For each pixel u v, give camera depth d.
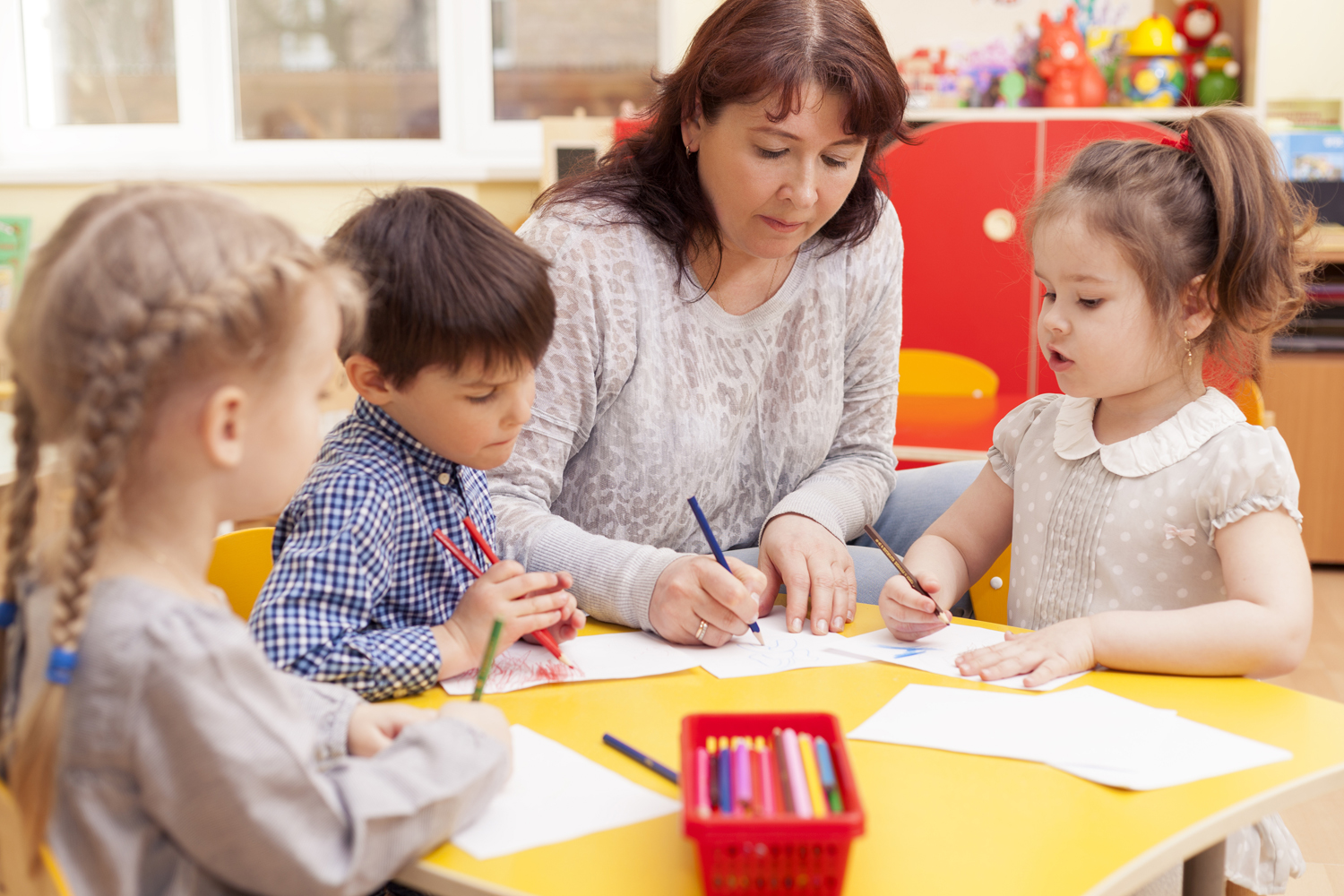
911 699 0.88
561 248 1.27
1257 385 1.32
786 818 0.59
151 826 0.62
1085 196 1.09
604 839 0.68
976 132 2.67
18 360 0.63
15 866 0.62
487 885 0.63
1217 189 1.08
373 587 0.94
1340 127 3.25
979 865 0.65
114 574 0.63
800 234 1.21
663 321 1.29
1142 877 0.65
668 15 3.37
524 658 0.97
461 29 3.39
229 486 0.66
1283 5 3.21
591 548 1.10
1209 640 0.93
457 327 0.92
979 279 2.71
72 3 3.41
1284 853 1.05
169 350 0.60
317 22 3.43
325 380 0.71
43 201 3.36
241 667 0.62
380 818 0.64
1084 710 0.85
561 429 1.27
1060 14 3.15
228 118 3.45
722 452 1.36
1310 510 3.05
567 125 3.00
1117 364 1.09
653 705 0.88
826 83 1.09
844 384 1.51
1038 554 1.20
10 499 0.67
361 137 3.47
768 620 1.10
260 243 0.65
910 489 1.58
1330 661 2.38
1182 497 1.07
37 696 0.62
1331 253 2.85
